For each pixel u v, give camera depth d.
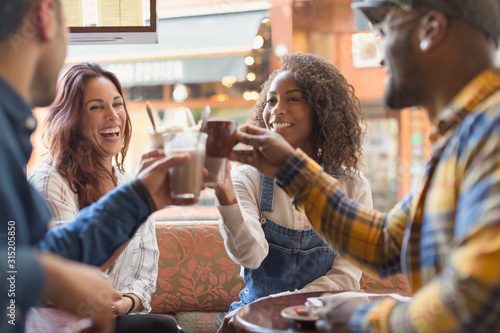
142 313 1.80
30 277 0.76
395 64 1.07
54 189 1.91
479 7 0.98
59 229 1.16
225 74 3.95
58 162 1.98
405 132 3.55
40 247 1.11
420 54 1.03
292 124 2.02
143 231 2.06
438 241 0.91
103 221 1.15
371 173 3.62
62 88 2.05
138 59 3.92
